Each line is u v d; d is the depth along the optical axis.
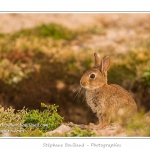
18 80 17.80
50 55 19.44
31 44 20.28
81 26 23.67
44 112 13.11
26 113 12.88
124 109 12.42
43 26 22.72
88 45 21.23
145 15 24.97
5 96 17.41
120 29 23.53
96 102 12.52
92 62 18.91
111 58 19.16
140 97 17.08
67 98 17.56
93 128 12.12
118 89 12.58
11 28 22.78
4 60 18.83
